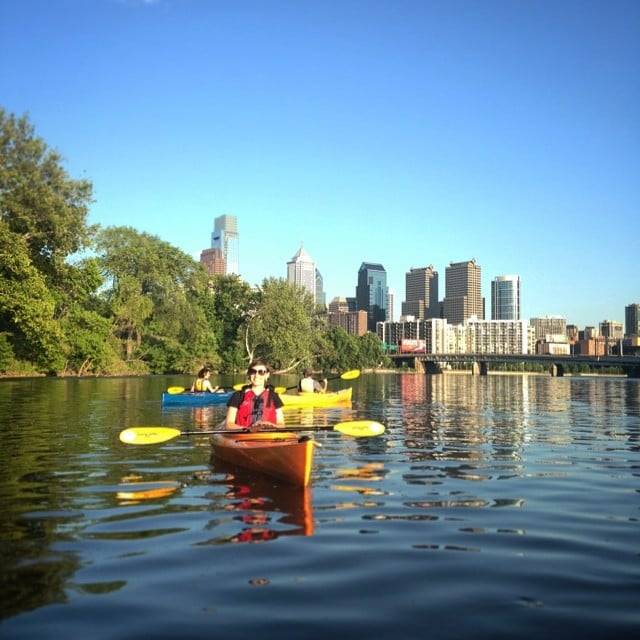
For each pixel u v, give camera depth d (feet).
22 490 21.93
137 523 17.52
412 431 42.52
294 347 208.54
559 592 12.41
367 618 11.10
